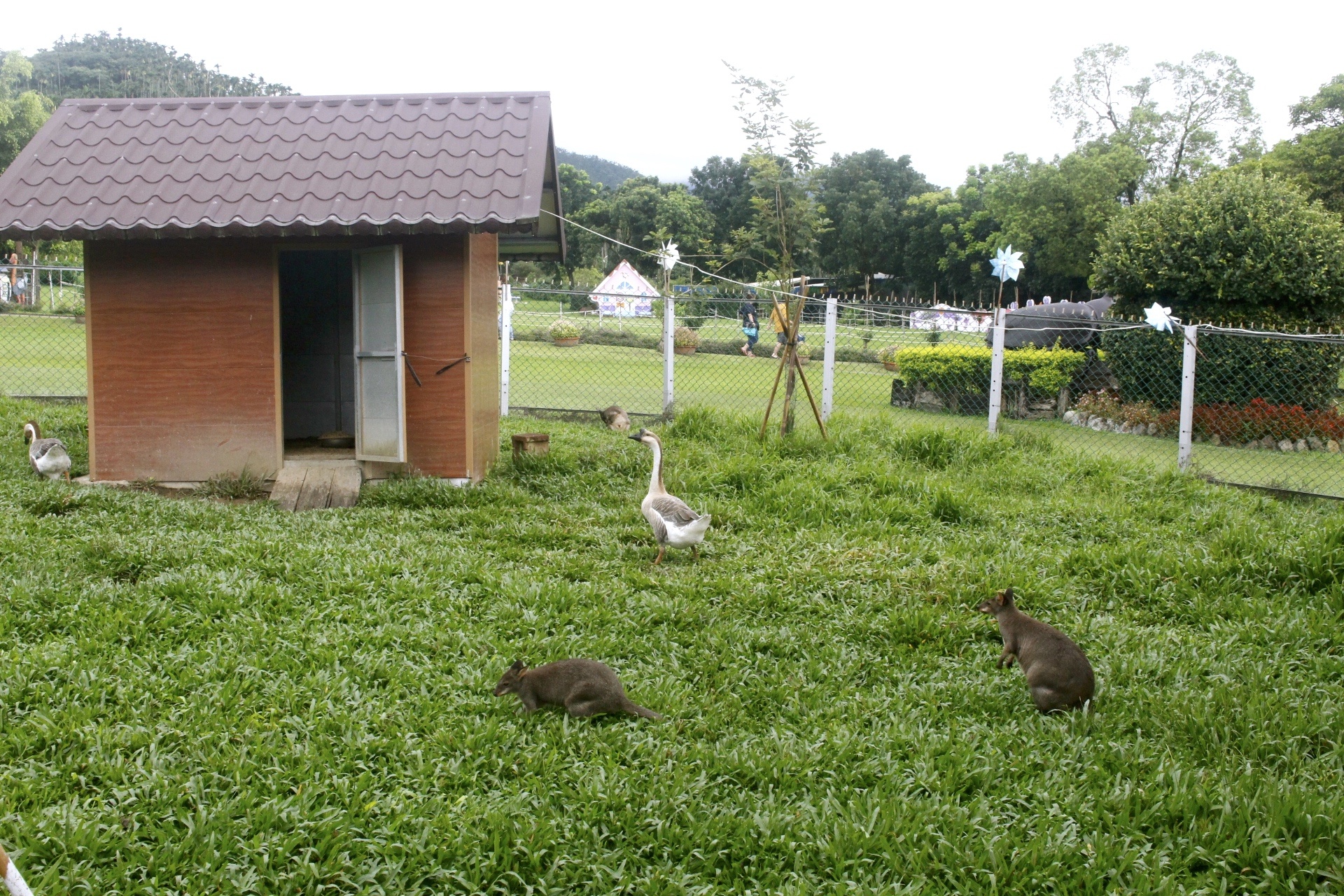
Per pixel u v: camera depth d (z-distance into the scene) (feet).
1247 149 141.38
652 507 25.90
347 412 41.83
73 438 39.29
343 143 34.09
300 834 12.35
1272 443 46.78
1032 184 142.41
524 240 44.06
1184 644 20.79
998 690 18.42
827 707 17.38
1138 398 51.62
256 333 32.86
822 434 39.88
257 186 31.94
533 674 16.85
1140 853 12.73
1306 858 12.58
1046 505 31.86
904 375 58.44
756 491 32.94
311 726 15.37
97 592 20.52
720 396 58.90
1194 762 15.44
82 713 15.33
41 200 30.94
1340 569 24.13
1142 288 50.93
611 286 109.40
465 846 12.42
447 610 20.93
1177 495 33.73
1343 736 16.15
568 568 24.66
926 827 13.15
